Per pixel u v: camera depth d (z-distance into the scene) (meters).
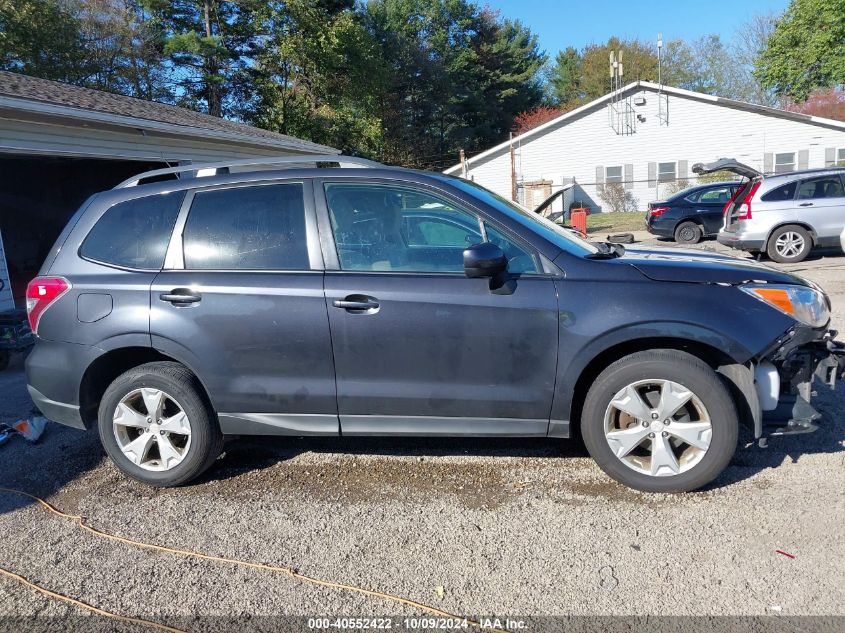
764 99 47.88
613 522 3.18
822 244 10.72
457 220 3.55
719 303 3.25
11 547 3.17
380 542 3.11
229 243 3.66
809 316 3.29
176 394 3.64
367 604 2.65
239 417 3.64
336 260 3.54
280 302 3.48
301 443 4.34
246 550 3.08
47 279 3.81
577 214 18.86
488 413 3.45
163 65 28.34
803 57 36.41
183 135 11.88
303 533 3.22
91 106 9.66
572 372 3.34
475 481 3.69
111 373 3.96
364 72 31.89
